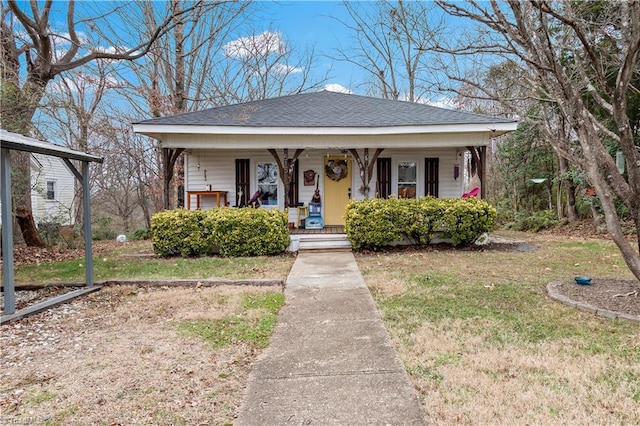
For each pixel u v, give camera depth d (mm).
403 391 2740
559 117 7348
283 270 7109
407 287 5609
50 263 8492
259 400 2676
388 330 3947
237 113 10688
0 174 4641
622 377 2891
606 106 4582
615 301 4555
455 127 9352
